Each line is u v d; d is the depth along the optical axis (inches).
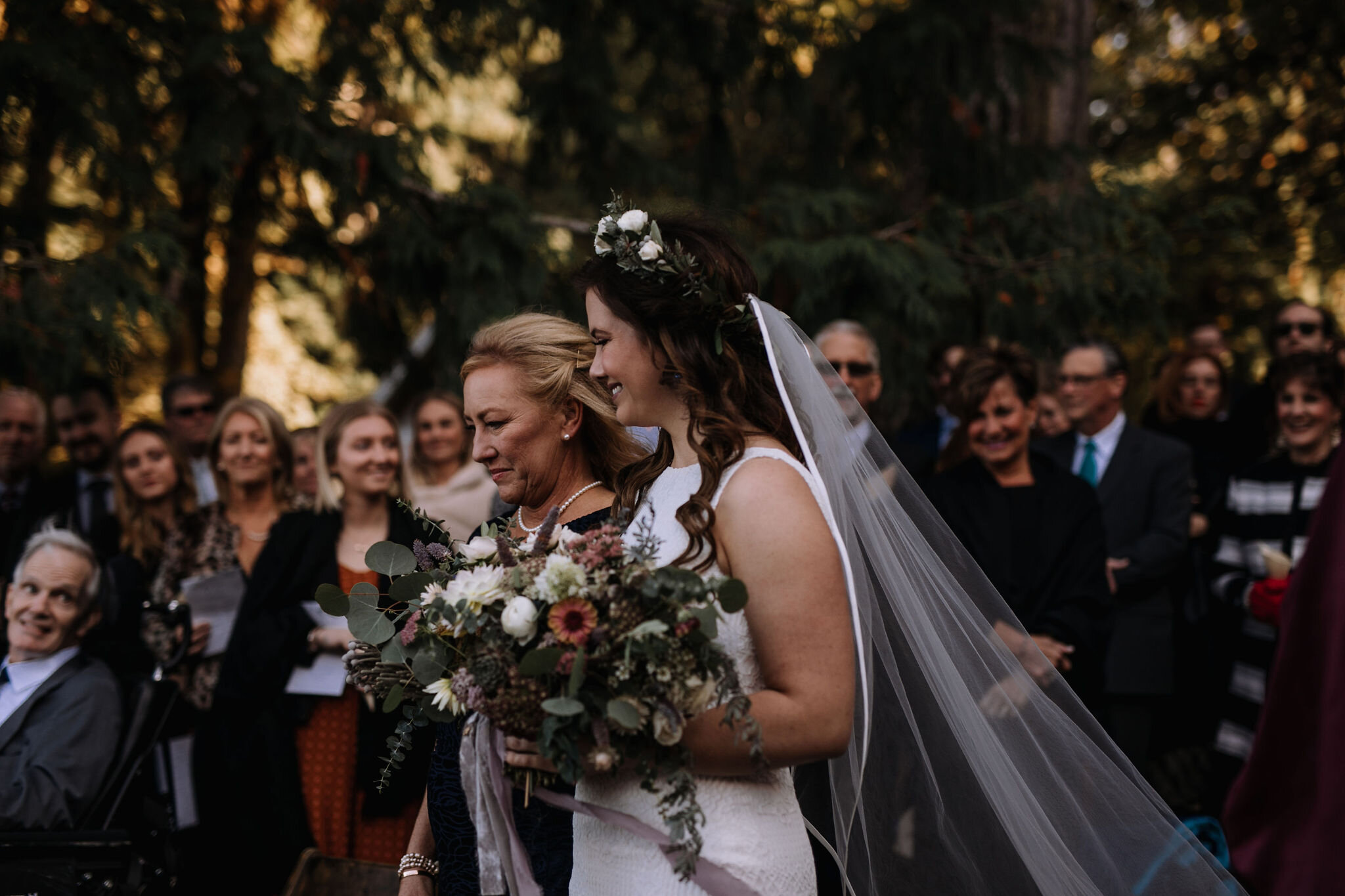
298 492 176.2
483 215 227.0
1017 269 227.6
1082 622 136.4
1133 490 173.2
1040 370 207.6
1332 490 114.3
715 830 66.1
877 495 76.3
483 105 333.7
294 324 318.7
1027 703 77.4
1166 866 76.7
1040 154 246.7
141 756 124.9
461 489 177.6
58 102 192.1
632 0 238.7
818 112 250.4
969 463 147.3
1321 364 165.0
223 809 144.9
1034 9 237.5
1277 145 360.5
